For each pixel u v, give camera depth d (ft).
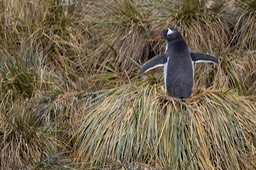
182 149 33.76
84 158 34.86
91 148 34.76
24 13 42.04
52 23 41.98
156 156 33.71
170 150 33.71
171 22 41.14
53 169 33.94
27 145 35.17
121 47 41.32
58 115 36.94
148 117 34.47
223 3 42.32
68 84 39.55
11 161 34.76
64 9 42.78
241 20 41.86
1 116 36.35
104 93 37.06
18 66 38.65
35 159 34.83
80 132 35.81
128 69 41.01
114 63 41.22
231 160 33.96
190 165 33.35
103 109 35.70
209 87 38.22
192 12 41.37
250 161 34.32
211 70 39.42
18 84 38.14
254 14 41.29
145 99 35.19
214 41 41.04
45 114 36.88
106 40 41.68
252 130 34.94
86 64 41.14
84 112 36.68
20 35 41.16
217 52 40.14
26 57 39.29
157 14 41.81
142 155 34.06
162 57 34.94
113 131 34.68
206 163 33.45
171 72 34.42
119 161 33.83
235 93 36.47
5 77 38.17
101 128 35.04
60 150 35.94
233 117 34.83
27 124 35.83
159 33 41.16
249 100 37.42
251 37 41.19
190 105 34.94
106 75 40.09
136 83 37.60
